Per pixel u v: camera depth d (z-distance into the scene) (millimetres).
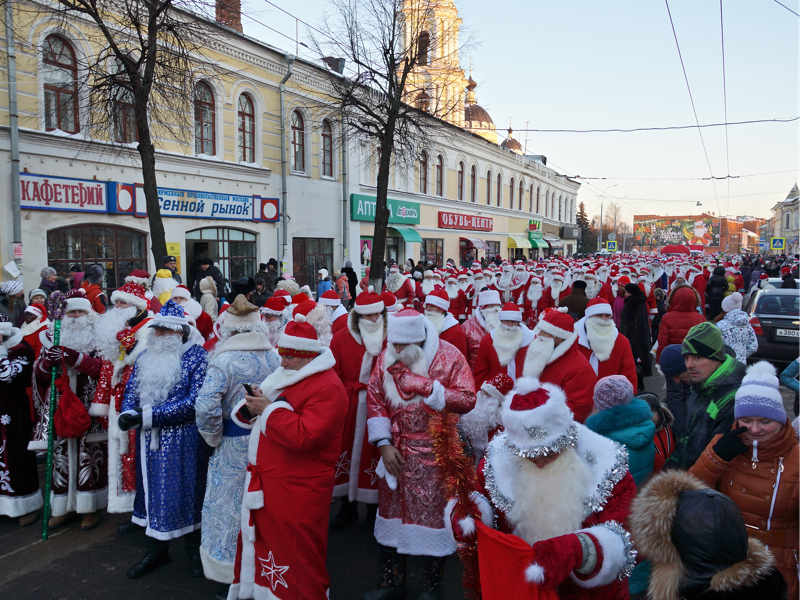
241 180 17578
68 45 12477
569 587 2025
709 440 3037
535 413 1964
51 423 4277
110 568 3918
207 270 12203
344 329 4559
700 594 1638
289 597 3033
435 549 3344
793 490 2344
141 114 10906
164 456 3664
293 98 19641
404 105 18672
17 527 4562
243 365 3467
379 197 18062
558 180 56219
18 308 9508
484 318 6121
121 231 14000
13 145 11336
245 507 3107
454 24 28219
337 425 3086
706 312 14430
